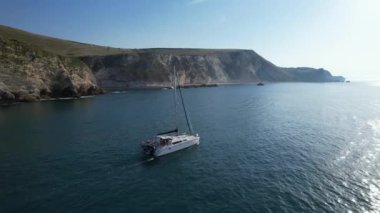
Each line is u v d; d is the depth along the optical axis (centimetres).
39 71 10888
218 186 3066
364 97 13750
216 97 12838
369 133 5519
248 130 5800
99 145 4550
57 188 2956
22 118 6838
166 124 6319
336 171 3453
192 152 4266
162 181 3191
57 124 6184
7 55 9975
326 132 5631
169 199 2766
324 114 8062
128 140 4878
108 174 3362
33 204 2614
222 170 3534
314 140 4975
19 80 9888
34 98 10075
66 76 11544
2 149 4297
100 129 5728
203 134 5422
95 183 3108
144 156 4022
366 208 2561
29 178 3203
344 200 2714
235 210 2559
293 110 8838
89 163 3719
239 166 3672
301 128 6031
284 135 5372
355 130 5819
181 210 2566
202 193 2898
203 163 3784
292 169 3541
